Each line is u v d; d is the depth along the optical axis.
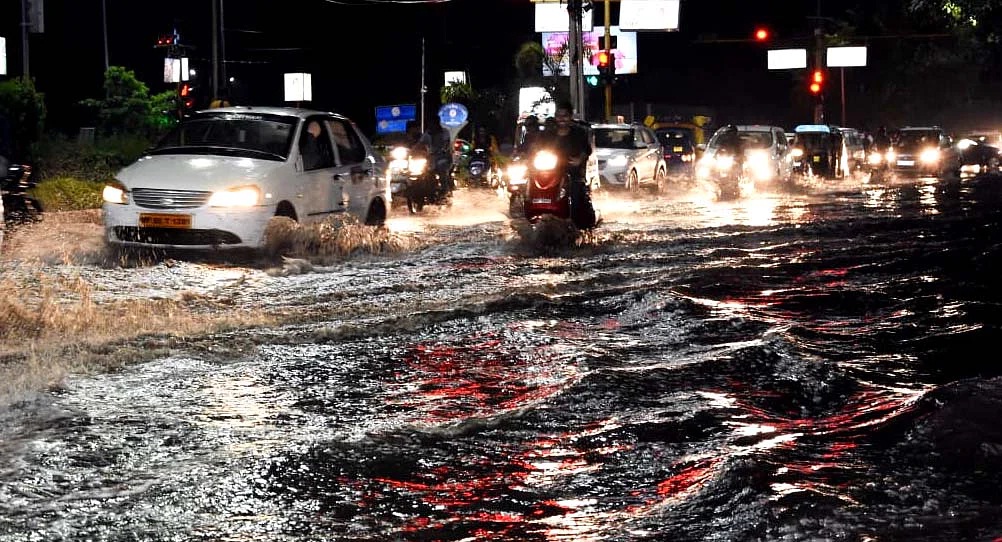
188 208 14.66
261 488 5.14
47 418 6.44
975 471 4.98
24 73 37.19
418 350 8.60
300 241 15.09
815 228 19.12
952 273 12.54
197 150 15.88
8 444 5.89
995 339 8.69
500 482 5.25
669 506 4.71
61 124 67.12
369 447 5.82
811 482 4.88
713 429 6.10
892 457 5.29
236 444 5.92
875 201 28.89
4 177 16.70
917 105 98.06
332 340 9.00
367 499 5.00
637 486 5.15
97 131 49.84
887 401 6.67
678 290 11.30
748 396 6.89
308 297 11.45
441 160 27.67
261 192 14.88
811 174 44.66
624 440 5.91
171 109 57.41
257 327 9.56
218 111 16.80
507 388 7.33
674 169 49.22
